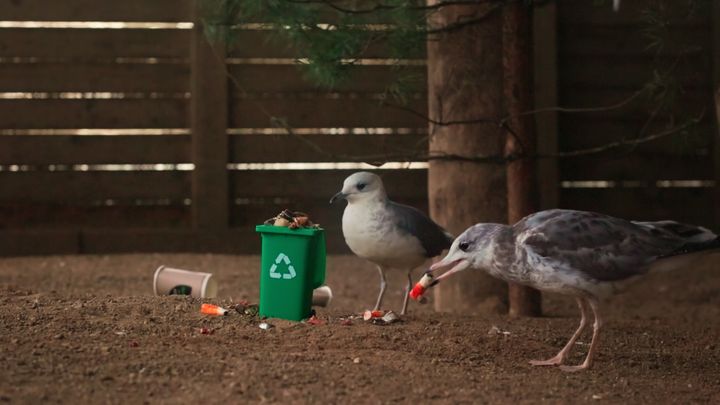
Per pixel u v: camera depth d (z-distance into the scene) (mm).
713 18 15203
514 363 7840
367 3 10992
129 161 15602
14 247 15281
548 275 7555
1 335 7578
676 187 15781
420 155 10766
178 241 15508
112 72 15508
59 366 6910
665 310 12500
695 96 15508
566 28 15492
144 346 7469
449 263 7926
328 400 6508
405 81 10250
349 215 9180
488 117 10945
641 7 15500
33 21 15352
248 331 7992
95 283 13141
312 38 9789
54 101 15477
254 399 6453
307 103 15594
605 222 7641
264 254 8430
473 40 10914
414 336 8266
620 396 7027
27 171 15508
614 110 15594
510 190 10945
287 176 15719
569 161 15633
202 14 12945
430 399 6648
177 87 15602
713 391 7336
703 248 7586
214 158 15461
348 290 13359
